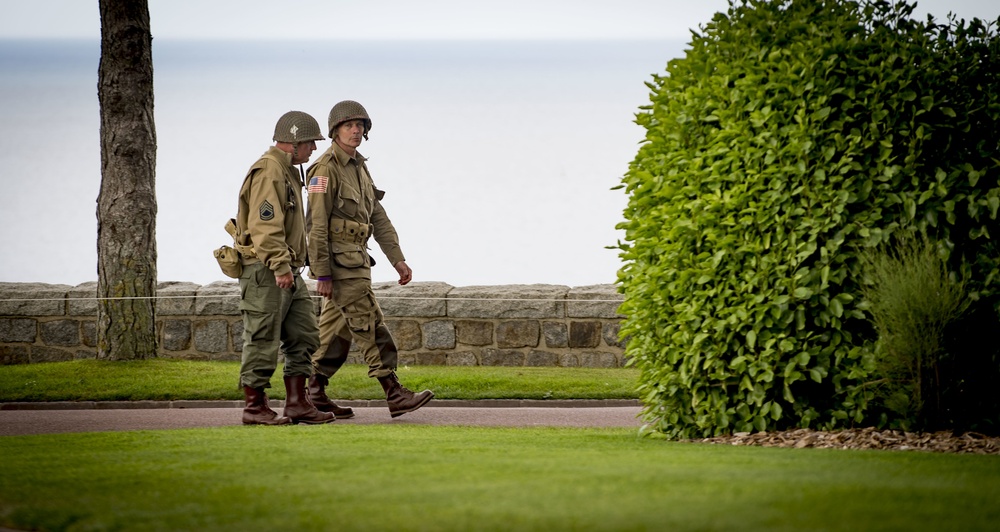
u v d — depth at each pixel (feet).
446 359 80.94
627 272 51.90
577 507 29.78
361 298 58.18
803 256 45.06
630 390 68.95
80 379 71.26
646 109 51.62
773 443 45.78
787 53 46.11
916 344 43.98
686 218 47.91
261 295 55.16
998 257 45.29
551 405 66.95
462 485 33.63
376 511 30.14
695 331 47.60
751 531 26.78
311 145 56.59
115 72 80.18
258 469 38.04
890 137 44.75
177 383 69.97
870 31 47.01
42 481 36.55
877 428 46.26
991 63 45.85
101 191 80.12
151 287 80.18
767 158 45.78
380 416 61.21
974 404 45.70
